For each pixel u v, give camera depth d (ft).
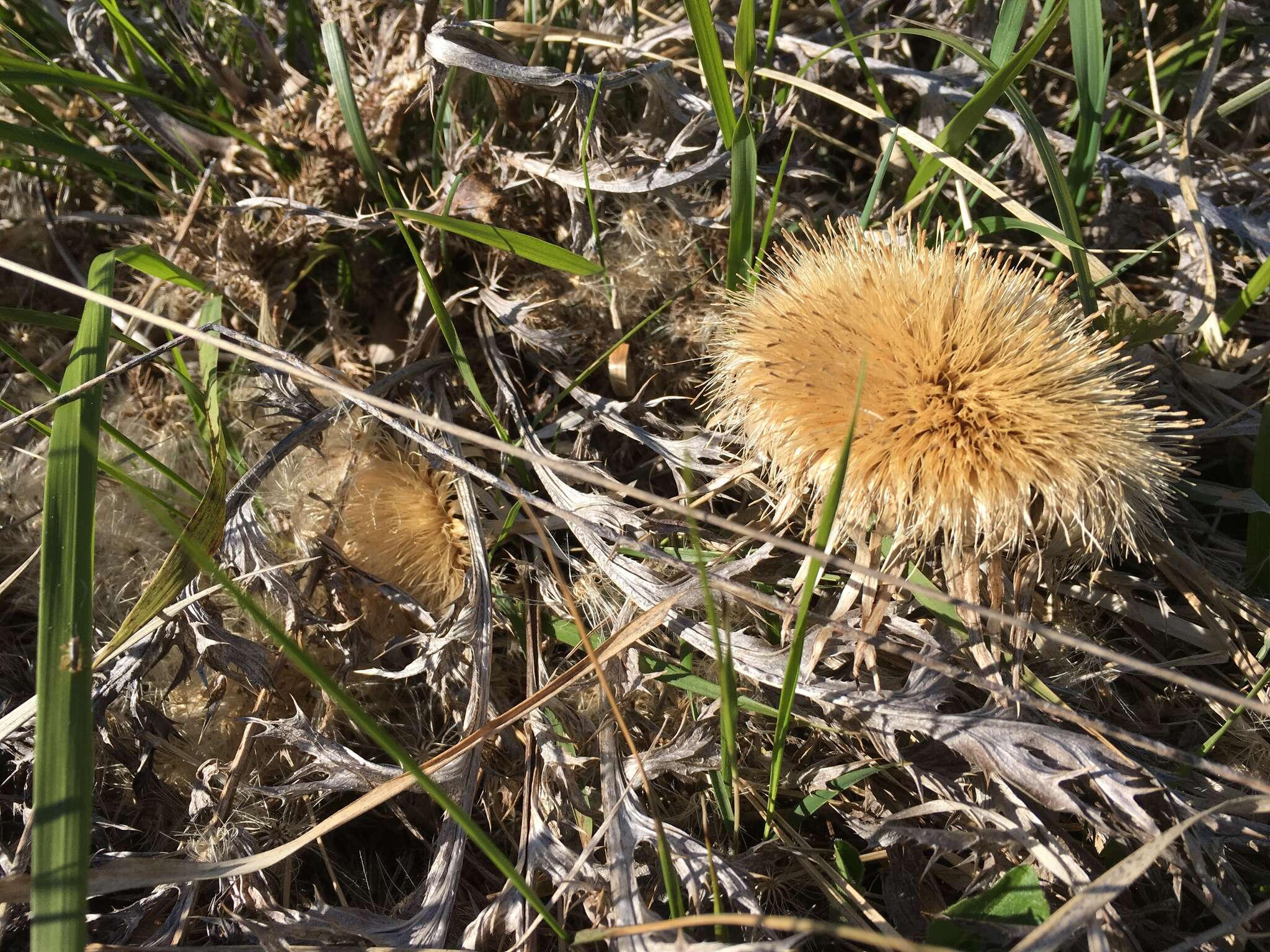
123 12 0.59
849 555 0.44
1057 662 0.44
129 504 0.49
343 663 0.44
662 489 0.51
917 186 0.51
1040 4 0.59
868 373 0.38
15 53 0.49
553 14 0.53
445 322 0.46
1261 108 0.57
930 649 0.40
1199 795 0.40
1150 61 0.56
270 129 0.53
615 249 0.52
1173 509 0.45
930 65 0.62
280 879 0.42
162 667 0.46
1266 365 0.51
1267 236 0.52
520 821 0.42
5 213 0.56
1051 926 0.32
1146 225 0.57
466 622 0.43
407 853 0.44
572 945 0.35
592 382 0.54
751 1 0.46
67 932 0.30
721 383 0.48
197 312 0.53
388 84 0.53
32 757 0.40
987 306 0.39
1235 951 0.37
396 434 0.50
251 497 0.44
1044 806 0.39
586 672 0.40
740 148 0.46
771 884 0.40
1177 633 0.45
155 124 0.53
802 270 0.43
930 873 0.41
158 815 0.43
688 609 0.44
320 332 0.57
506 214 0.52
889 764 0.41
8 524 0.49
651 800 0.36
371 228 0.51
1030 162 0.54
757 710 0.41
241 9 0.60
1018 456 0.36
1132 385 0.42
